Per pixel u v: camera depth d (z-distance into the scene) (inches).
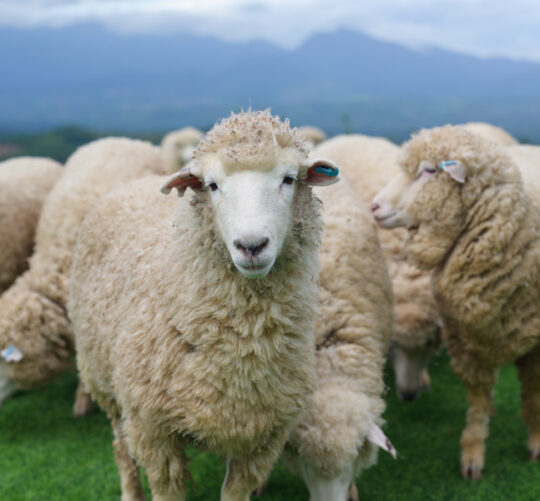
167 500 64.9
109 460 93.8
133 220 72.3
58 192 108.0
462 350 87.4
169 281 60.4
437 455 92.9
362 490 85.8
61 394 118.1
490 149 81.0
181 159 131.8
